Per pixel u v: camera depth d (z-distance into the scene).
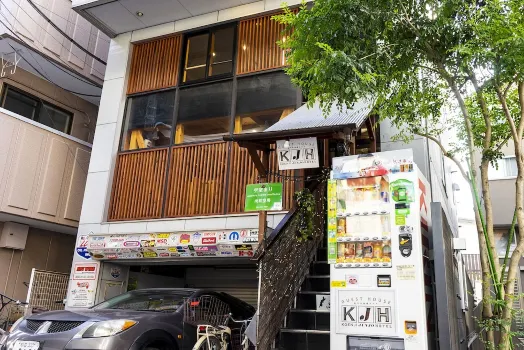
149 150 9.78
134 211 9.49
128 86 10.53
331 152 7.83
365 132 8.50
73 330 5.09
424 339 4.20
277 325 5.25
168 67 10.23
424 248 4.92
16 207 10.23
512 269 4.46
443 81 6.54
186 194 9.15
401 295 4.39
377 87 5.06
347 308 4.56
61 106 12.38
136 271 10.17
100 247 9.13
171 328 5.65
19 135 10.51
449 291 4.98
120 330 5.10
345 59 4.39
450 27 4.96
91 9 9.95
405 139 6.78
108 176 9.83
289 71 5.33
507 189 14.26
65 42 11.45
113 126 10.18
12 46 10.31
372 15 4.86
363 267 4.61
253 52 9.46
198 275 10.73
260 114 9.07
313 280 6.40
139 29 10.70
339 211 4.85
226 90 9.55
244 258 8.32
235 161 8.91
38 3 10.82
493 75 4.88
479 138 6.64
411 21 5.22
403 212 4.59
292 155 5.74
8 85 11.07
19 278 11.26
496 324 4.44
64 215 11.38
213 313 6.46
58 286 10.03
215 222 8.59
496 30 4.68
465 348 6.54
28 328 5.41
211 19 9.93
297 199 6.25
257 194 5.88
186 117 9.76
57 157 11.40
